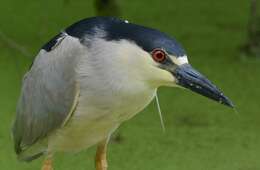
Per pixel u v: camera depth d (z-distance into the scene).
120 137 12.25
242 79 15.20
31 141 8.22
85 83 7.37
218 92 7.10
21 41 16.98
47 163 8.16
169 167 11.38
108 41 7.16
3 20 18.72
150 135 12.51
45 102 7.82
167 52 6.93
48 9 19.69
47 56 7.81
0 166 11.23
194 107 13.75
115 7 13.20
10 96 13.96
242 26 18.77
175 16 19.58
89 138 7.83
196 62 16.14
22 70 15.17
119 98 7.24
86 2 20.30
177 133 12.62
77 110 7.54
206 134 12.63
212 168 11.41
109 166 11.35
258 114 13.51
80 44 7.41
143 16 19.48
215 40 17.67
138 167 11.34
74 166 11.31
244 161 11.66
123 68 7.09
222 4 20.77
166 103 13.89
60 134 7.86
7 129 12.51
